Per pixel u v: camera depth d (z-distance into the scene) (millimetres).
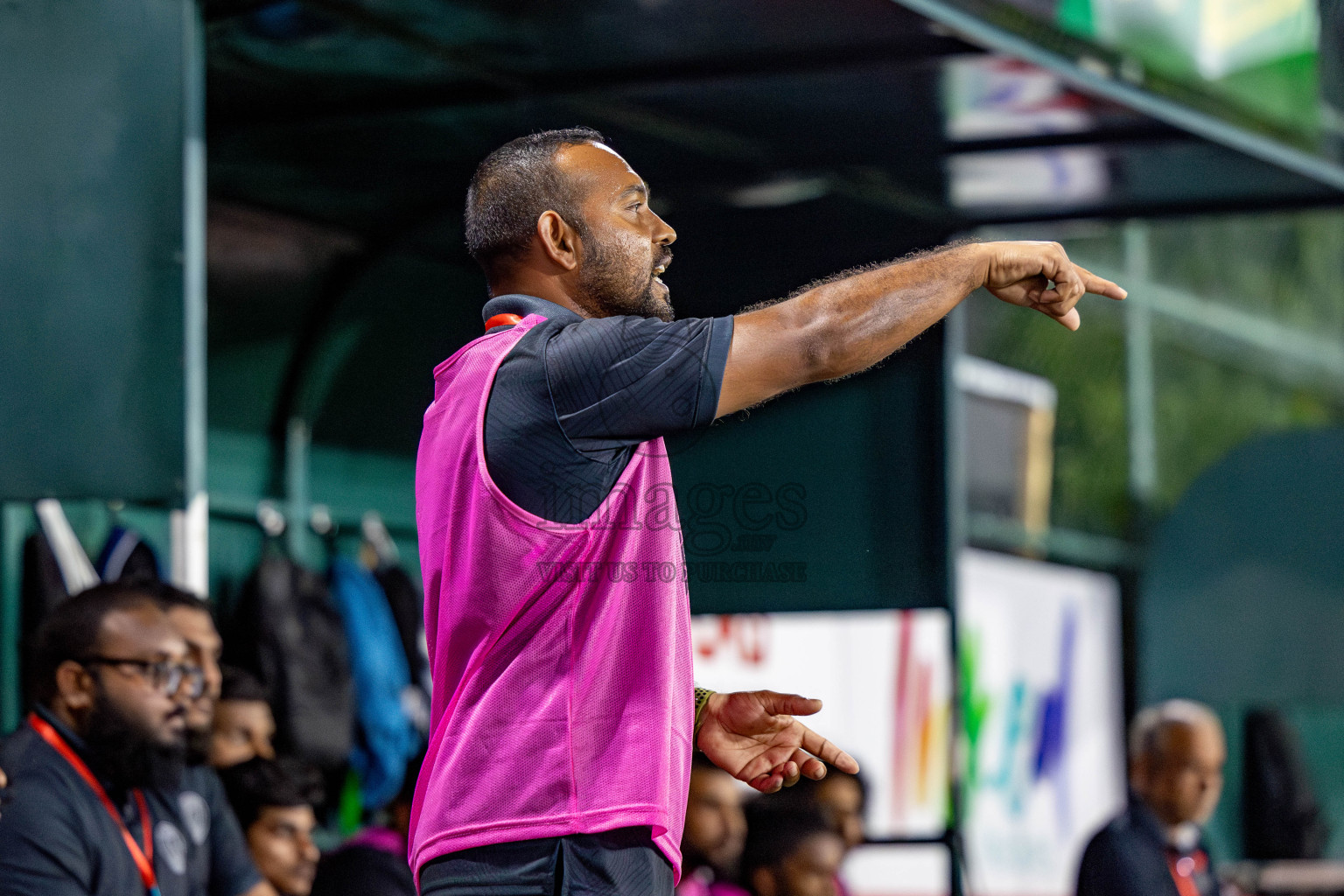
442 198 12773
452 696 5254
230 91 10484
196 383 8289
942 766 19203
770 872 12883
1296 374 24969
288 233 12969
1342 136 10727
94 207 8336
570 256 5434
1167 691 22469
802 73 9633
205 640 9297
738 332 4887
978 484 20703
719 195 11703
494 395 5047
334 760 12852
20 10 8453
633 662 5094
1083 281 5164
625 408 4871
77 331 8320
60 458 8305
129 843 9258
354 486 13812
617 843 4984
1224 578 22531
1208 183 11508
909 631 19000
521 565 4984
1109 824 12375
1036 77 9578
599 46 9562
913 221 12039
